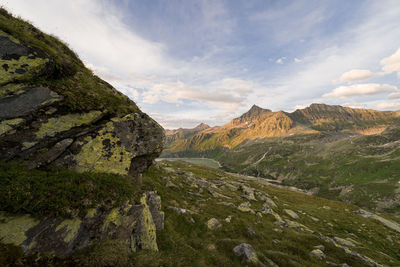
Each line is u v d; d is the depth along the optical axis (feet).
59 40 46.50
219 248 52.44
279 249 59.26
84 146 33.04
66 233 23.77
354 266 55.77
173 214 63.72
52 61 32.71
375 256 72.54
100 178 31.91
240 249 50.72
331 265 54.24
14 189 21.75
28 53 29.84
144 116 46.78
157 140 48.55
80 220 25.73
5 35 28.32
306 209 154.61
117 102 43.78
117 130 38.91
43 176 25.72
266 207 114.21
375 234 110.32
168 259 35.55
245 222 77.46
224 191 146.41
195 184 132.16
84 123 33.99
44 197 23.25
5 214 20.42
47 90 30.50
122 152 38.83
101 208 28.68
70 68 39.09
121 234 31.07
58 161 29.48
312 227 104.37
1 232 19.26
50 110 30.45
